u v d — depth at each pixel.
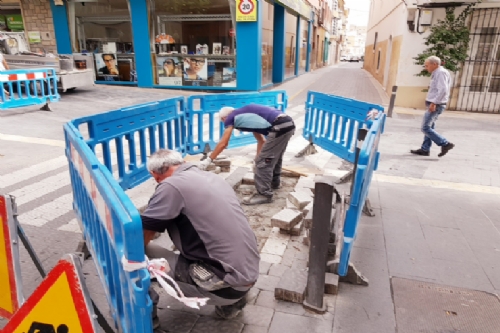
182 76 14.39
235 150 6.68
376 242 3.54
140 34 14.20
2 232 2.10
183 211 2.10
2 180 4.83
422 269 3.14
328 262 2.86
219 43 13.77
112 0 14.61
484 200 4.62
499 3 10.13
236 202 2.28
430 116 6.25
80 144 2.35
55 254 3.16
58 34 15.70
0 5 17.56
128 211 1.49
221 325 2.43
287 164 5.84
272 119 4.22
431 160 6.32
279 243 3.51
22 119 8.45
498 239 3.69
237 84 13.85
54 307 1.58
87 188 2.27
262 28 13.81
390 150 6.89
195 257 2.18
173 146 5.06
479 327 2.50
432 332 2.44
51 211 3.97
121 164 3.76
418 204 4.45
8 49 13.99
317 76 23.52
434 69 6.14
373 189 4.89
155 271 1.83
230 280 2.11
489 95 11.23
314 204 2.36
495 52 10.82
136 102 11.34
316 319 2.51
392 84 13.50
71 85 12.23
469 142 7.61
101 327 1.89
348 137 4.98
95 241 2.36
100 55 15.30
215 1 13.20
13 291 2.18
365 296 2.76
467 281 2.99
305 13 22.34
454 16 10.35
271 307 2.62
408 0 10.82
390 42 15.51
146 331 1.59
